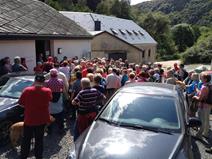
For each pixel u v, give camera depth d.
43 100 6.30
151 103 5.79
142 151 4.55
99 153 4.50
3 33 12.00
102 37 36.47
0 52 12.40
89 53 21.67
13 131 7.16
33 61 14.50
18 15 15.73
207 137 8.78
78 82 8.88
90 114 6.64
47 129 8.45
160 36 86.00
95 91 6.76
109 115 5.69
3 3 16.27
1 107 7.56
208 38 64.62
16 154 7.02
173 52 85.25
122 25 56.28
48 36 15.38
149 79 11.35
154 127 5.28
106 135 5.02
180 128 5.24
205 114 8.56
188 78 12.09
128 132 5.12
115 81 10.80
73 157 4.51
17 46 13.40
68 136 8.38
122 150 4.57
